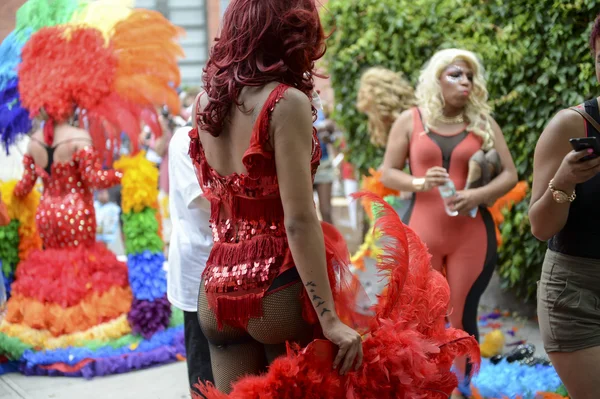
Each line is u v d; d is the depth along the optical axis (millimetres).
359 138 6691
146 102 4723
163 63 4781
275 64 2189
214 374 2459
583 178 2309
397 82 5129
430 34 5898
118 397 4270
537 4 4805
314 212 2146
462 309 3939
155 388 4387
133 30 4754
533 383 4035
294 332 2254
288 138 2117
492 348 4617
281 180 2131
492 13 5215
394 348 2250
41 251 4926
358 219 7922
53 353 4680
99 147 4809
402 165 4203
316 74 2332
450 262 3947
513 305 5660
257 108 2168
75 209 4828
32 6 5059
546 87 4898
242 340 2387
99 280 4840
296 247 2129
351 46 6359
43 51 4824
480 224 3943
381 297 2453
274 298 2227
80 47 4750
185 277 3209
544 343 2617
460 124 4035
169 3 14742
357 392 2229
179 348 4855
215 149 2322
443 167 3990
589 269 2502
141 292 4805
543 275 2627
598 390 2475
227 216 2385
